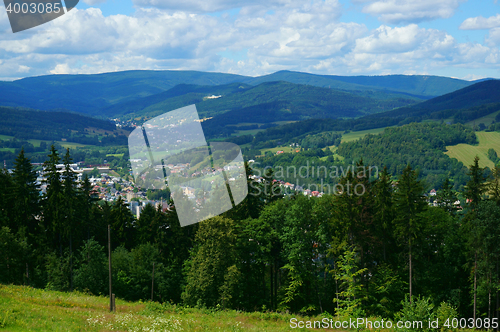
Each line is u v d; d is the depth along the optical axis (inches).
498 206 1620.3
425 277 1733.5
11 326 636.7
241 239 1755.7
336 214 1742.1
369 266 1833.2
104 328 737.6
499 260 1612.9
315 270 1786.4
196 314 1200.8
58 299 1146.7
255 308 1748.3
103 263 1839.3
